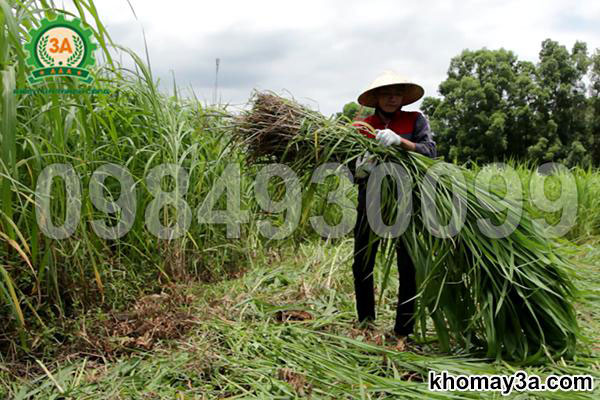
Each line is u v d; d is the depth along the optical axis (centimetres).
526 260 267
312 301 352
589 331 306
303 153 298
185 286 363
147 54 369
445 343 272
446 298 275
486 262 272
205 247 430
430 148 302
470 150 2811
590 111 2895
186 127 433
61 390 221
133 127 382
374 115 321
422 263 272
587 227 634
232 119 323
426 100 3309
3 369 235
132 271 354
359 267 316
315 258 459
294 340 274
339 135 289
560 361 259
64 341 272
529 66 3039
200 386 226
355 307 352
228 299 345
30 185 288
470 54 3100
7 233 256
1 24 237
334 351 262
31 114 281
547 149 2748
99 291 315
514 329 269
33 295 283
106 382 230
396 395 219
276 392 219
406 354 254
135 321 292
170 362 249
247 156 328
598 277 416
